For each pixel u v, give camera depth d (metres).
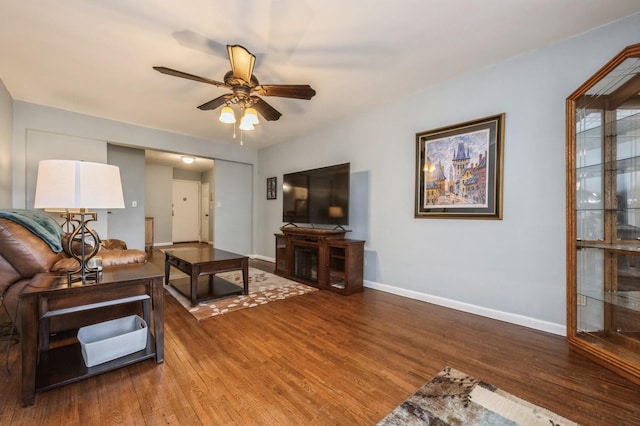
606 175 1.92
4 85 2.91
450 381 1.58
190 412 1.32
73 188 1.47
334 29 2.02
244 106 2.50
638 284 1.80
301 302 2.96
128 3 1.77
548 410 1.34
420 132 3.04
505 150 2.45
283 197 4.63
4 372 1.60
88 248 2.20
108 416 1.29
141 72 2.65
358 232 3.71
